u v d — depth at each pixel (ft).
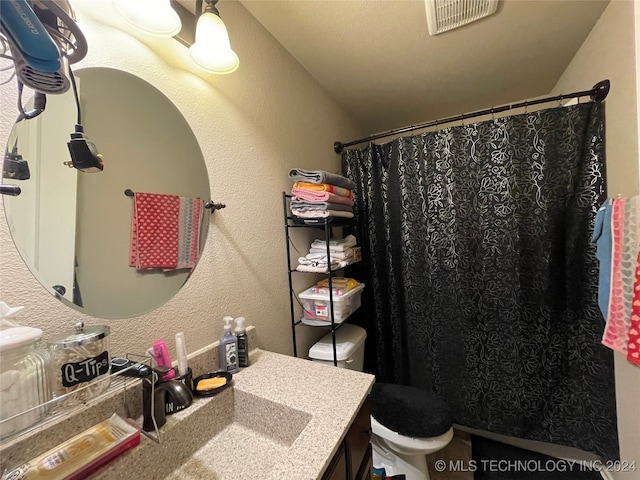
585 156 4.30
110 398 2.07
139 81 2.53
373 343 6.10
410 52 4.76
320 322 4.45
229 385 2.69
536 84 6.02
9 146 1.78
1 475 1.52
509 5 3.82
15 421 1.47
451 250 5.15
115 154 2.36
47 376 1.66
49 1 1.35
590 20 4.18
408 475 4.06
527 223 4.65
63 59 1.54
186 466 2.21
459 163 5.04
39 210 1.90
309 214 4.21
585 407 4.38
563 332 4.53
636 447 3.57
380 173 5.96
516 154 4.65
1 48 1.45
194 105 3.03
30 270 1.83
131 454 1.87
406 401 4.15
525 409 4.73
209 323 3.07
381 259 5.98
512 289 4.74
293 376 2.89
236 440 2.48
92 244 2.18
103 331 1.90
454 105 6.91
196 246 2.97
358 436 2.48
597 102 4.18
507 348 4.80
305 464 1.73
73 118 2.09
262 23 4.01
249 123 3.76
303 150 5.05
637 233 3.17
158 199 2.66
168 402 2.24
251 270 3.71
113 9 2.26
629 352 3.26
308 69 5.19
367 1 3.67
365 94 6.18
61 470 1.59
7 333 1.46
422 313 5.48
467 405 5.10
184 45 2.88
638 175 3.33
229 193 3.41
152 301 2.54
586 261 4.32
